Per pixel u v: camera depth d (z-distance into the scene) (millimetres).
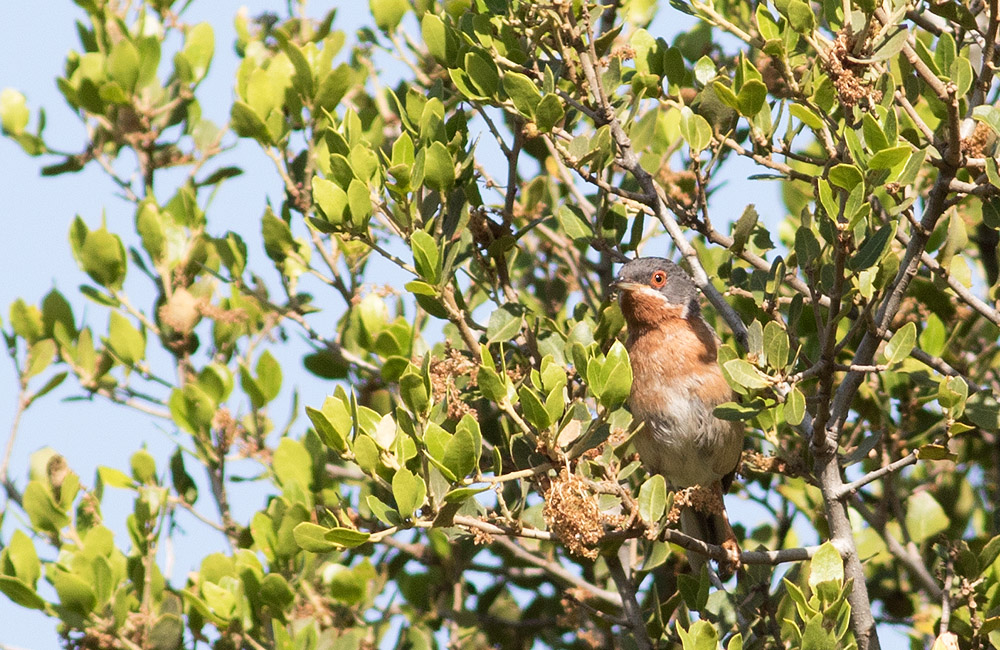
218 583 10695
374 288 10945
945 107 9750
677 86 11359
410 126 10547
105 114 13250
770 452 11883
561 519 7867
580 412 8797
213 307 12172
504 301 11148
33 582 10539
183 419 11773
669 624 10914
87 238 12445
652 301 11594
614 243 11602
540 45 10500
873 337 8797
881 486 12125
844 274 8953
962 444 12859
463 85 10219
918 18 10609
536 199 12352
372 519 11266
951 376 10281
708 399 11422
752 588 10594
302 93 11516
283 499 10930
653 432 11609
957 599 9555
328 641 10570
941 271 9734
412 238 9094
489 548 12750
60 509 11156
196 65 13641
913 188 10898
